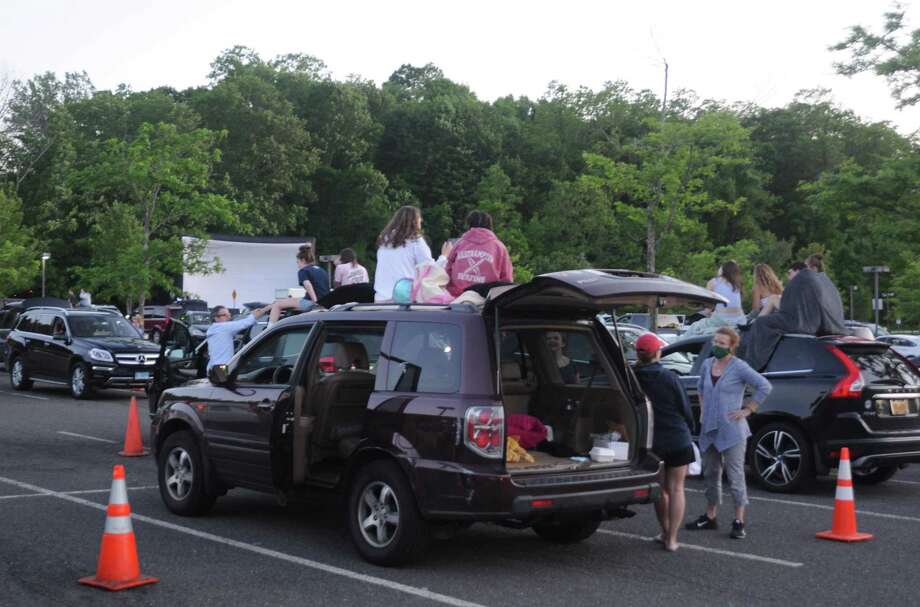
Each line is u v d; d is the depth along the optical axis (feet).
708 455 27.45
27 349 70.74
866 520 29.22
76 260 195.31
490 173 233.96
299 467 24.84
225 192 218.18
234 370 27.63
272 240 155.84
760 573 22.70
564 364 24.58
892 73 85.61
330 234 246.88
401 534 21.85
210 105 224.53
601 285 20.85
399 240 30.81
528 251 197.67
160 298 188.03
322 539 25.66
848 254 247.50
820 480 37.45
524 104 317.63
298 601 19.77
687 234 136.56
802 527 28.12
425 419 21.48
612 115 261.24
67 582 21.12
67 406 61.31
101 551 20.98
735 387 26.73
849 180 88.89
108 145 117.91
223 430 27.07
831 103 269.03
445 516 21.02
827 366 33.40
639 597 20.48
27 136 208.33
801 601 20.33
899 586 21.59
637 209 117.08
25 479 34.76
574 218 192.44
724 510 30.71
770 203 241.96
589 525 25.16
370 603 19.67
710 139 114.11
